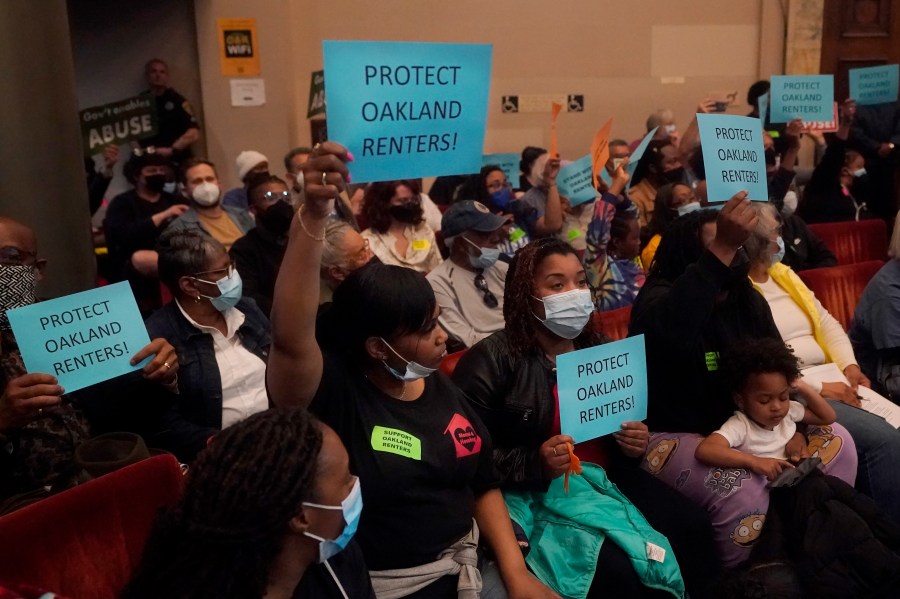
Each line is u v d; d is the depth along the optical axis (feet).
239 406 7.97
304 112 22.77
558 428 7.20
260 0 20.88
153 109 18.93
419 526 5.81
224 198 16.94
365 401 5.85
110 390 7.29
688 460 7.89
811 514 7.36
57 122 9.66
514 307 7.23
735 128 7.42
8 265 7.07
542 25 23.70
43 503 5.20
